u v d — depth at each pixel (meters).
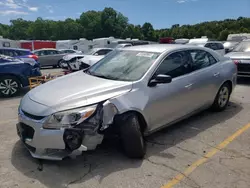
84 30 80.75
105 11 78.31
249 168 3.06
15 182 2.80
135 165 3.14
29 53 12.46
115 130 3.29
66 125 2.86
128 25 81.12
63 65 13.18
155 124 3.63
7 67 6.91
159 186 2.72
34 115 2.99
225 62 5.11
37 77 7.47
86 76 3.90
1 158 3.32
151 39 81.94
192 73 4.19
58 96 3.15
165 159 3.28
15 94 7.16
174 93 3.77
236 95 6.61
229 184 2.75
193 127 4.35
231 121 4.63
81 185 2.75
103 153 3.43
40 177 2.90
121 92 3.25
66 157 3.24
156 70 3.65
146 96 3.41
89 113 2.92
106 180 2.83
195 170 3.02
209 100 4.66
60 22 82.81
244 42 9.22
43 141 2.89
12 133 4.17
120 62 4.03
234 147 3.61
